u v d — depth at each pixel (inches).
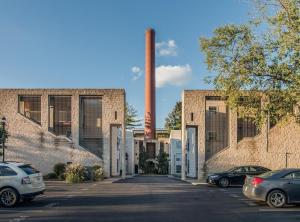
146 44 3508.9
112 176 2012.8
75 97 1787.6
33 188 725.9
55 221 556.7
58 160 1772.9
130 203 762.2
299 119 986.7
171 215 608.4
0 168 716.0
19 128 1774.1
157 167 3607.3
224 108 1669.5
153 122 3570.4
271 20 938.1
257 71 966.4
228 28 997.2
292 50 886.4
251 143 1624.0
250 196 727.7
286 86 948.0
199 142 1652.3
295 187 701.9
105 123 1798.7
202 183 1406.3
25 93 1776.6
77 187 1193.4
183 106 1667.1
